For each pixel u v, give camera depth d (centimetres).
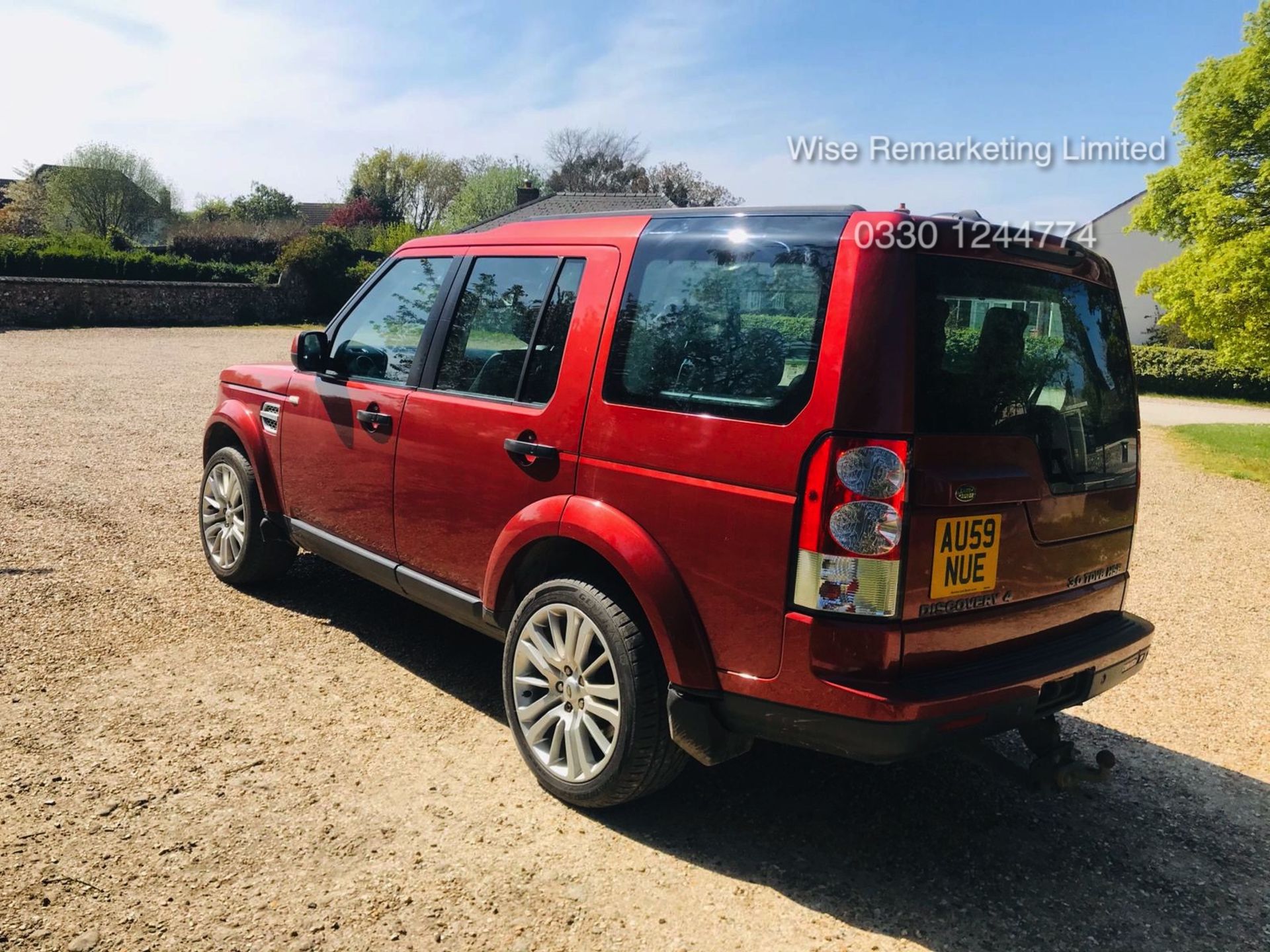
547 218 364
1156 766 372
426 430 372
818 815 318
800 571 250
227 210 6369
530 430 326
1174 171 1533
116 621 453
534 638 322
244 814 294
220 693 382
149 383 1475
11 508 651
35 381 1417
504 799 315
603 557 298
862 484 241
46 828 279
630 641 288
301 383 455
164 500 699
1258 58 1346
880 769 356
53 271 2934
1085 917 269
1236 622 568
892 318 243
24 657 403
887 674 244
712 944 248
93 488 729
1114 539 318
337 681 401
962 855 299
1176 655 505
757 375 265
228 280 3359
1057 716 420
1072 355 300
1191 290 1352
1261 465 1217
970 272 263
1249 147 1357
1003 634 272
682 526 276
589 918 255
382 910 253
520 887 267
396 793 314
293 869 268
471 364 364
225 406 513
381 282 432
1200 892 286
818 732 252
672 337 291
